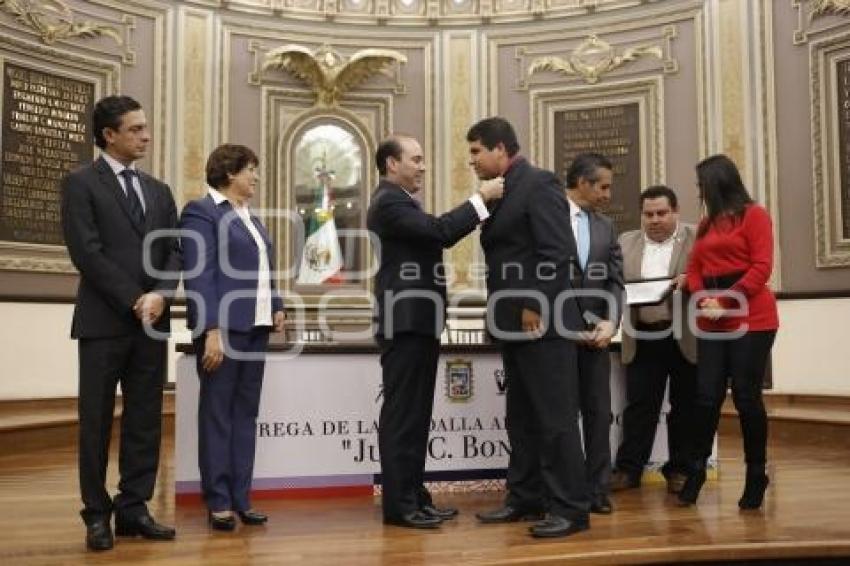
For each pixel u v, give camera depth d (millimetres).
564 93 8469
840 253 6922
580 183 3814
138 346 3170
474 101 8734
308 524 3424
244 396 3486
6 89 6812
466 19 8766
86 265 3021
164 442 6293
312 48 8656
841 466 4832
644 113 8141
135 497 3176
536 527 3135
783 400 7086
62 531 3287
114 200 3137
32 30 7012
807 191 7188
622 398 4441
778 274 7320
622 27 8273
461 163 8734
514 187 3326
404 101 8820
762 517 3430
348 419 4133
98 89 7504
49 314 7051
